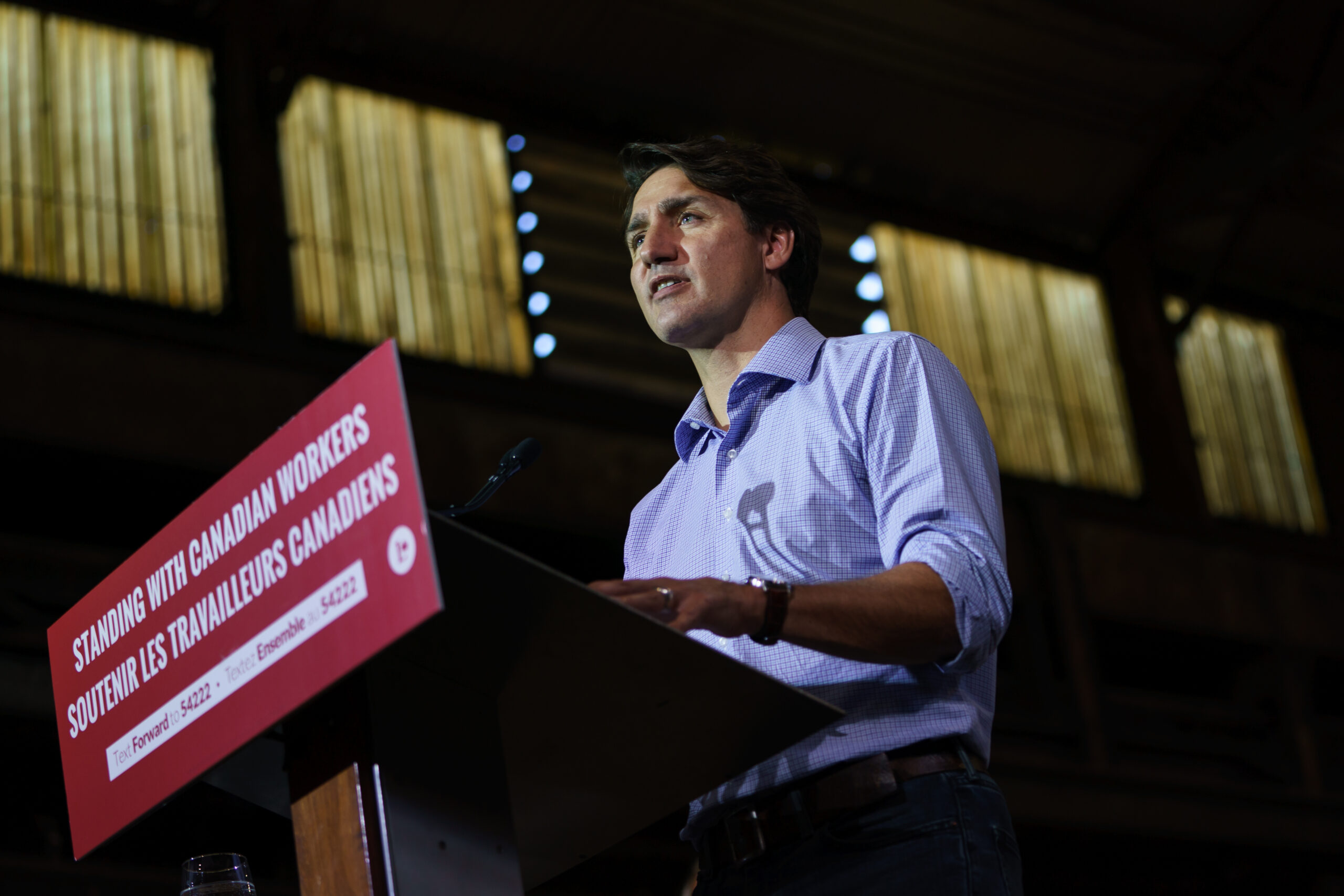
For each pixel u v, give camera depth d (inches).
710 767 44.7
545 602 35.6
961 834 45.3
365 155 296.7
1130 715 313.7
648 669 38.8
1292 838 319.3
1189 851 326.6
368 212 291.1
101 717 43.3
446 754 38.5
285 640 35.9
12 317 231.3
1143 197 371.6
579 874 285.9
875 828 45.9
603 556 286.5
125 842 246.5
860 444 51.8
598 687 39.8
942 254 357.7
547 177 316.2
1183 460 355.9
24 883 197.6
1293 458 380.2
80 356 233.6
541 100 323.6
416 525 32.3
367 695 37.4
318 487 35.5
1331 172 358.9
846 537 51.0
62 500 244.7
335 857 36.8
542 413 278.8
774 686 39.3
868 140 345.4
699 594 41.0
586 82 322.3
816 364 55.2
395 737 37.4
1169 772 312.0
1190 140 358.0
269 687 36.2
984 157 355.6
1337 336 401.1
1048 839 307.1
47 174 256.4
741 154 61.5
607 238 316.5
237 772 41.4
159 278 259.3
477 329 292.5
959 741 47.8
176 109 275.0
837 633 42.9
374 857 35.8
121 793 41.7
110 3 277.4
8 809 235.9
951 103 341.1
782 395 55.2
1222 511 362.6
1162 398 362.3
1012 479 330.6
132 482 242.1
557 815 47.6
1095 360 365.7
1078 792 297.4
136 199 263.1
